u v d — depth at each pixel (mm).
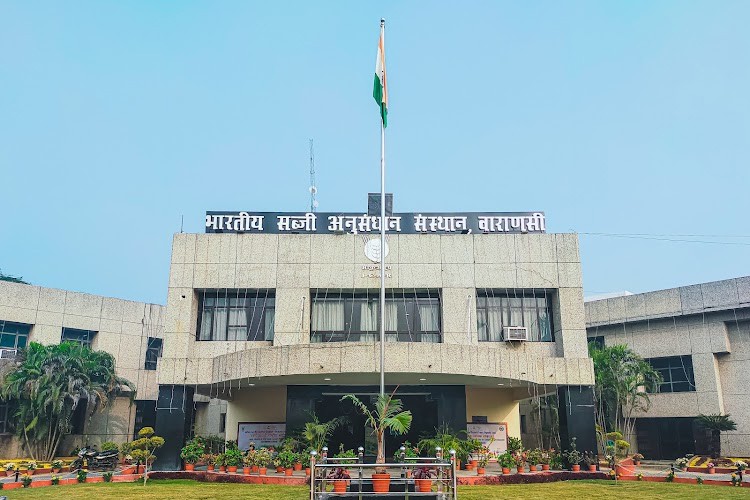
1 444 38125
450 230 31766
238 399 31891
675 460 40469
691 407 41031
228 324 31172
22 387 37406
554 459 27469
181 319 30328
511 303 31219
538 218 32000
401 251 30984
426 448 26094
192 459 27859
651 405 42844
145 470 25203
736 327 40406
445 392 28875
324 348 24875
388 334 30688
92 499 20000
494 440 30406
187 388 29438
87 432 43000
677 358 42781
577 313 30094
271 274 30844
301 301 30453
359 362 24516
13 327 41812
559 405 29094
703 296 41375
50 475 29625
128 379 46344
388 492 16031
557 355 30281
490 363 25844
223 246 31266
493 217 32031
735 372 40062
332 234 31344
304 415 28750
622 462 36562
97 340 45250
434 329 30781
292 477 24344
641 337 44250
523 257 30875
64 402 38250
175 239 31391
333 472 18359
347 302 31203
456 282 30594
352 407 30672
